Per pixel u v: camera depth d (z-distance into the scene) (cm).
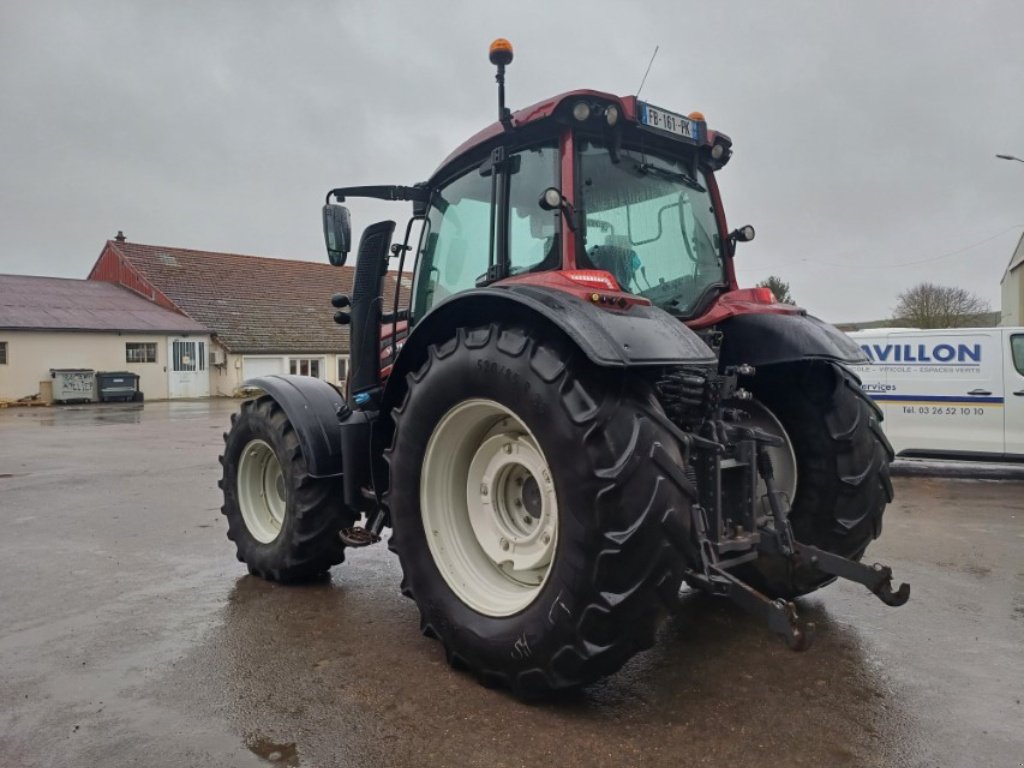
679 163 349
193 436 1312
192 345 2712
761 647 317
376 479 350
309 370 2920
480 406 276
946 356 838
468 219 351
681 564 237
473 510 302
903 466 923
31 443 1197
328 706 265
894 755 231
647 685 280
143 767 228
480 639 270
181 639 331
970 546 508
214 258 3238
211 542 514
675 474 236
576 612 239
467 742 239
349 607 373
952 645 323
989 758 230
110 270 3159
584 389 241
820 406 333
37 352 2395
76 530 553
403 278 429
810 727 249
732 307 340
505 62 318
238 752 236
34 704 270
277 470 434
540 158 309
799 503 339
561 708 261
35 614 366
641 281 318
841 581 420
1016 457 806
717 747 235
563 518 243
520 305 267
